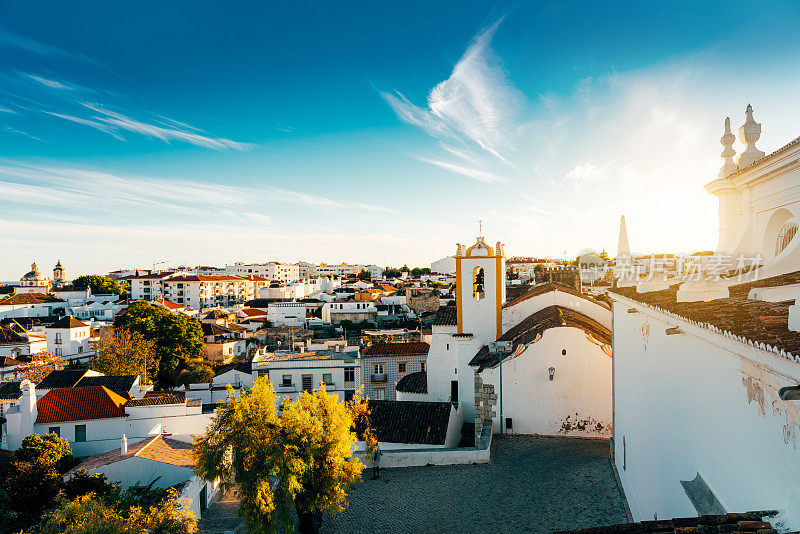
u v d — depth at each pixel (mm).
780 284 10094
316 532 19625
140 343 65688
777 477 6926
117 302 125688
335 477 19766
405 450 24422
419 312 124625
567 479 20578
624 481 18328
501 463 22859
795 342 6312
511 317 32375
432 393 34562
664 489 12766
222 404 21141
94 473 27266
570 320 26344
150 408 40438
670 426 12289
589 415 24891
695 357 10461
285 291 162125
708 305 10219
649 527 7277
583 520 17375
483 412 26344
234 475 20641
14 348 76000
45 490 25062
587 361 24938
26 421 37906
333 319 119000
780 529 6543
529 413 25641
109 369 59812
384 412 28125
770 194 14359
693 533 6840
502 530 17672
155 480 26750
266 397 20594
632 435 16750
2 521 23438
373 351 49969
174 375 70312
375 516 19984
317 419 20953
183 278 149250
